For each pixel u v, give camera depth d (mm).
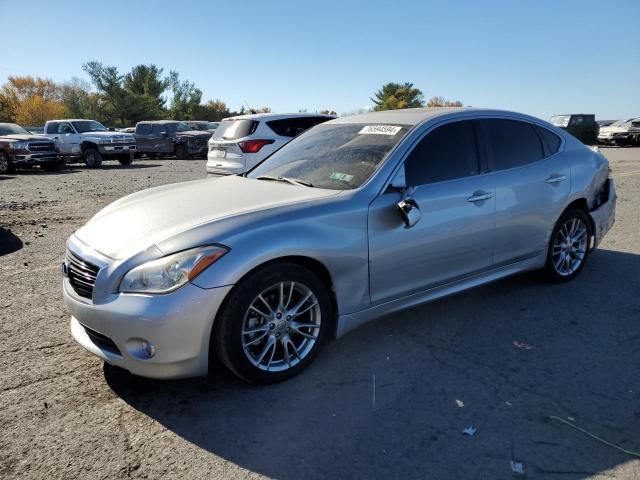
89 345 3020
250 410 2881
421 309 4270
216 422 2770
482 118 4141
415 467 2402
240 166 9477
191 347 2768
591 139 30766
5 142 17078
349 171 3615
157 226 3061
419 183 3609
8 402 2938
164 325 2691
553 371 3250
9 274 5328
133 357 2775
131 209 3449
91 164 19906
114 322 2758
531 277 5027
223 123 10141
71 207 9625
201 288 2738
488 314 4148
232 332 2877
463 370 3279
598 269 5273
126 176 15742
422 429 2682
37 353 3529
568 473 2348
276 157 4379
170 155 27391
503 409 2846
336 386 3115
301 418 2799
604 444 2539
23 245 6621
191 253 2771
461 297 4523
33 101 67562
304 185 3662
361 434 2650
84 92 62031
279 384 3143
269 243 2906
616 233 6824
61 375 3244
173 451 2537
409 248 3498
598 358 3408
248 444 2588
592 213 4891
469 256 3881
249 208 3176
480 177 3938
